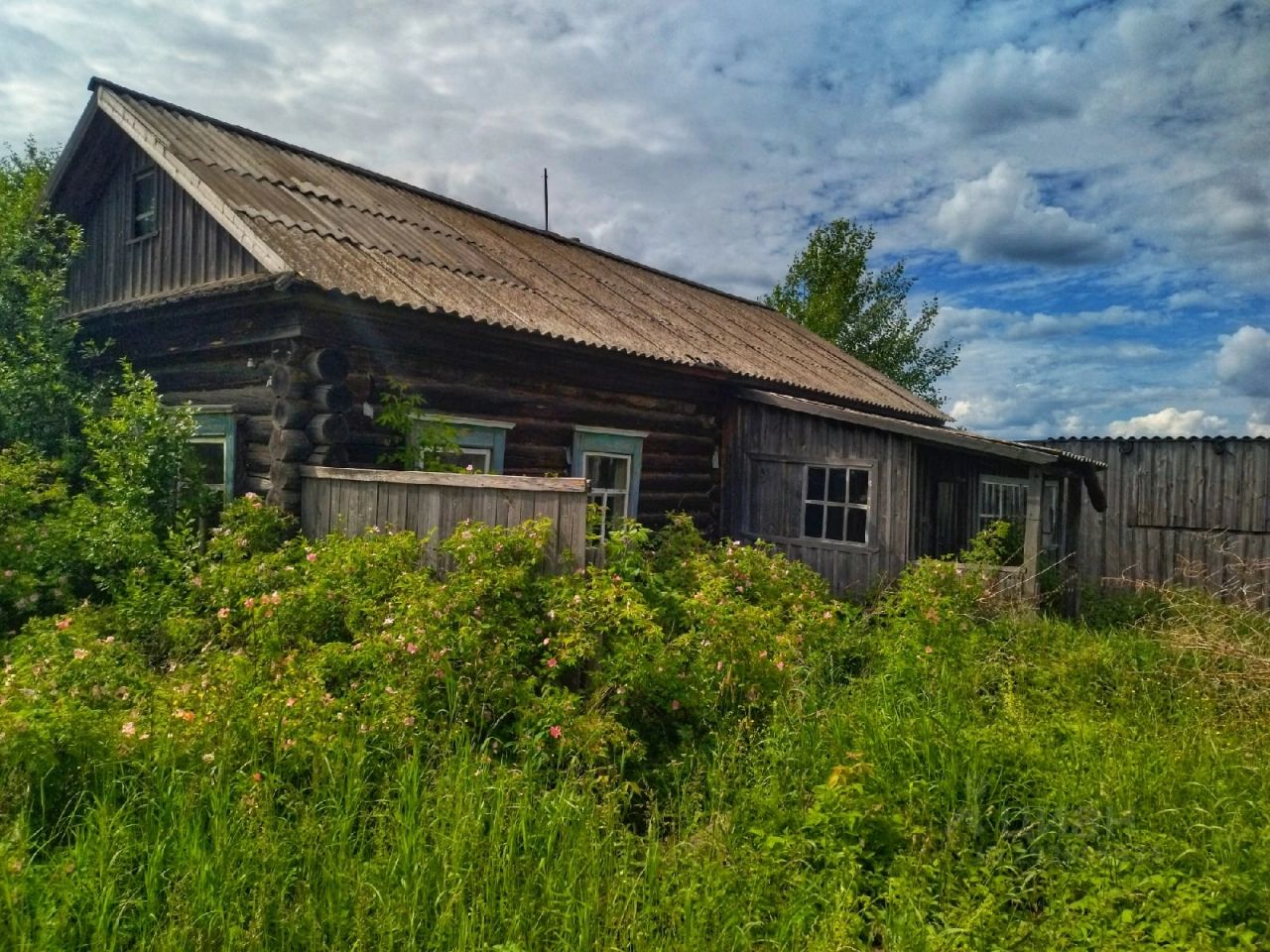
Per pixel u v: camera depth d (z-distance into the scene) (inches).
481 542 176.4
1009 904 124.6
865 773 146.7
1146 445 464.8
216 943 95.9
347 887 105.2
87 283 368.2
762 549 303.9
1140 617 383.6
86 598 209.2
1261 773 155.9
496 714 156.7
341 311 240.4
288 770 130.6
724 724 171.3
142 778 123.3
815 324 836.0
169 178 320.5
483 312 267.0
